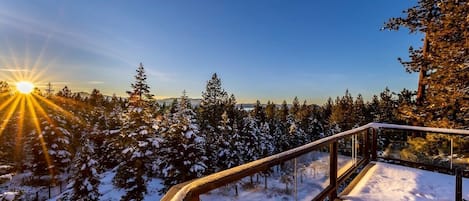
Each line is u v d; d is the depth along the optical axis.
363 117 38.41
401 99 11.02
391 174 4.80
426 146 7.05
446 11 8.90
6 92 31.31
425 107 9.46
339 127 36.66
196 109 39.28
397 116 11.09
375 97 39.72
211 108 38.16
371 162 5.51
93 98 50.19
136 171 14.48
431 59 9.48
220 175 1.78
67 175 22.48
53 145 21.14
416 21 10.57
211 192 1.75
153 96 20.56
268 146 25.91
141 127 15.49
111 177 20.25
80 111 37.56
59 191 20.42
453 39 8.72
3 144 24.78
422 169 5.05
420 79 10.40
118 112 27.67
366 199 3.76
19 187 20.64
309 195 2.99
